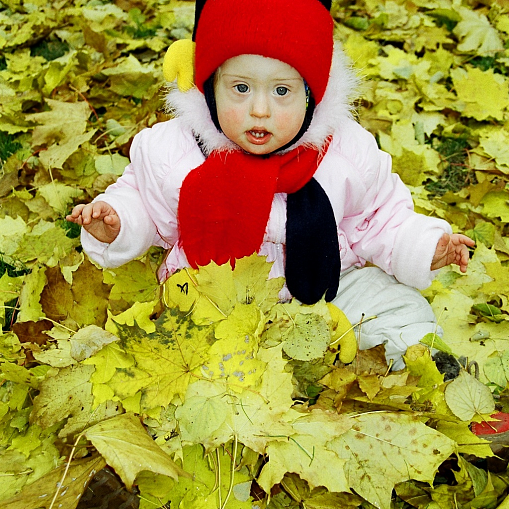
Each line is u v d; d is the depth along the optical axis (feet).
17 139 8.01
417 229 5.34
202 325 4.53
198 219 5.14
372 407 4.77
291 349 4.92
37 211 6.92
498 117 8.48
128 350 4.51
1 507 3.83
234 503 4.33
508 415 4.99
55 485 4.00
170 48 5.02
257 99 4.57
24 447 4.50
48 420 4.38
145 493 4.27
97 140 7.93
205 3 4.71
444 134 8.39
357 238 5.64
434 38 10.30
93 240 5.45
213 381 4.54
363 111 8.38
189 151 5.24
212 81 4.85
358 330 5.37
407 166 7.63
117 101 8.78
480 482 4.51
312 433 4.37
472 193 7.24
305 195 5.17
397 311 5.43
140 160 5.39
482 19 10.43
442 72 9.53
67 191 7.06
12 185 7.27
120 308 5.55
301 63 4.40
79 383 4.51
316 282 5.32
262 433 4.33
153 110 7.95
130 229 5.20
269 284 5.09
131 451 3.91
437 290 6.17
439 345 5.11
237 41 4.33
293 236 5.12
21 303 5.43
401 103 8.75
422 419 4.66
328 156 5.27
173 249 5.64
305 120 4.93
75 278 5.05
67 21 10.80
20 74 9.27
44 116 7.72
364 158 5.34
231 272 4.91
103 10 10.92
